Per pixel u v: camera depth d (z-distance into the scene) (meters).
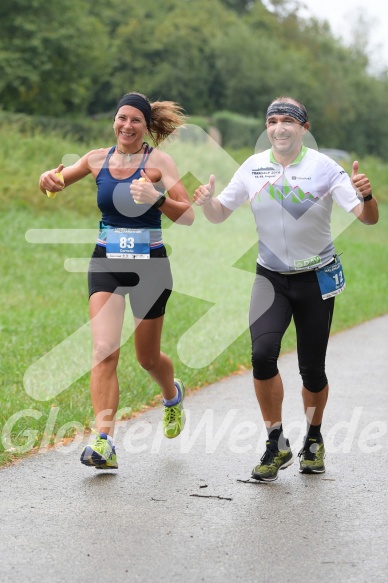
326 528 8.15
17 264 26.00
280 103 9.52
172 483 9.51
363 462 10.45
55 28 64.75
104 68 78.19
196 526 8.15
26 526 8.05
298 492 9.27
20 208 32.44
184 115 10.27
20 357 15.68
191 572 7.07
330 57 125.56
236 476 9.81
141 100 9.88
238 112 99.19
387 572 7.11
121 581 6.87
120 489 9.25
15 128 38.75
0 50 64.00
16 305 21.38
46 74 66.31
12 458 10.35
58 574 6.98
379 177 68.12
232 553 7.48
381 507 8.78
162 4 98.81
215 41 97.25
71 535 7.85
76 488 9.26
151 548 7.57
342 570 7.15
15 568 7.08
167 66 92.44
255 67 98.88
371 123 125.00
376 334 21.25
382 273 34.16
